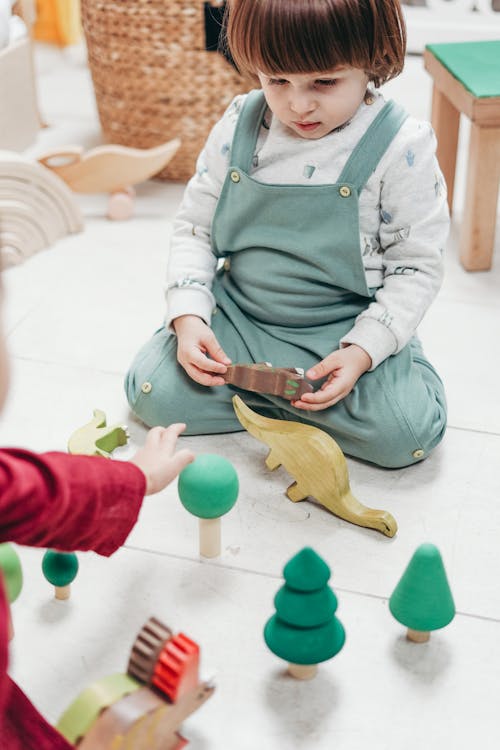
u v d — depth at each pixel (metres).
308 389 1.13
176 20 1.76
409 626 0.92
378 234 1.20
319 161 1.15
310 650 0.87
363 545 1.07
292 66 1.04
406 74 2.50
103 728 0.73
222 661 0.93
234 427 1.26
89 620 0.98
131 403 1.26
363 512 1.09
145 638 0.75
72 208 1.74
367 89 1.17
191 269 1.26
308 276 1.20
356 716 0.88
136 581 1.02
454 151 1.76
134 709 0.73
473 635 0.97
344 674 0.92
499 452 1.22
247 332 1.25
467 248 1.62
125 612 0.99
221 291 1.30
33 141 2.08
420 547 0.91
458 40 2.62
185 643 0.75
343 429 1.18
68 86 2.45
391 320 1.16
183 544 1.07
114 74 1.87
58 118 2.25
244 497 1.15
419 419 1.16
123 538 0.83
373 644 0.95
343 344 1.17
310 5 1.00
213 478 0.99
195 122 1.87
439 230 1.18
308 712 0.88
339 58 1.04
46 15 2.64
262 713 0.88
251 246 1.22
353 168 1.14
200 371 1.18
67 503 0.76
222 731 0.86
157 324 1.49
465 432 1.25
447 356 1.41
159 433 0.94
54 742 0.73
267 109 1.19
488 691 0.91
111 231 1.78
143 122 1.90
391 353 1.17
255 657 0.94
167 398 1.23
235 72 1.81
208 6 1.74
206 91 1.83
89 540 0.81
